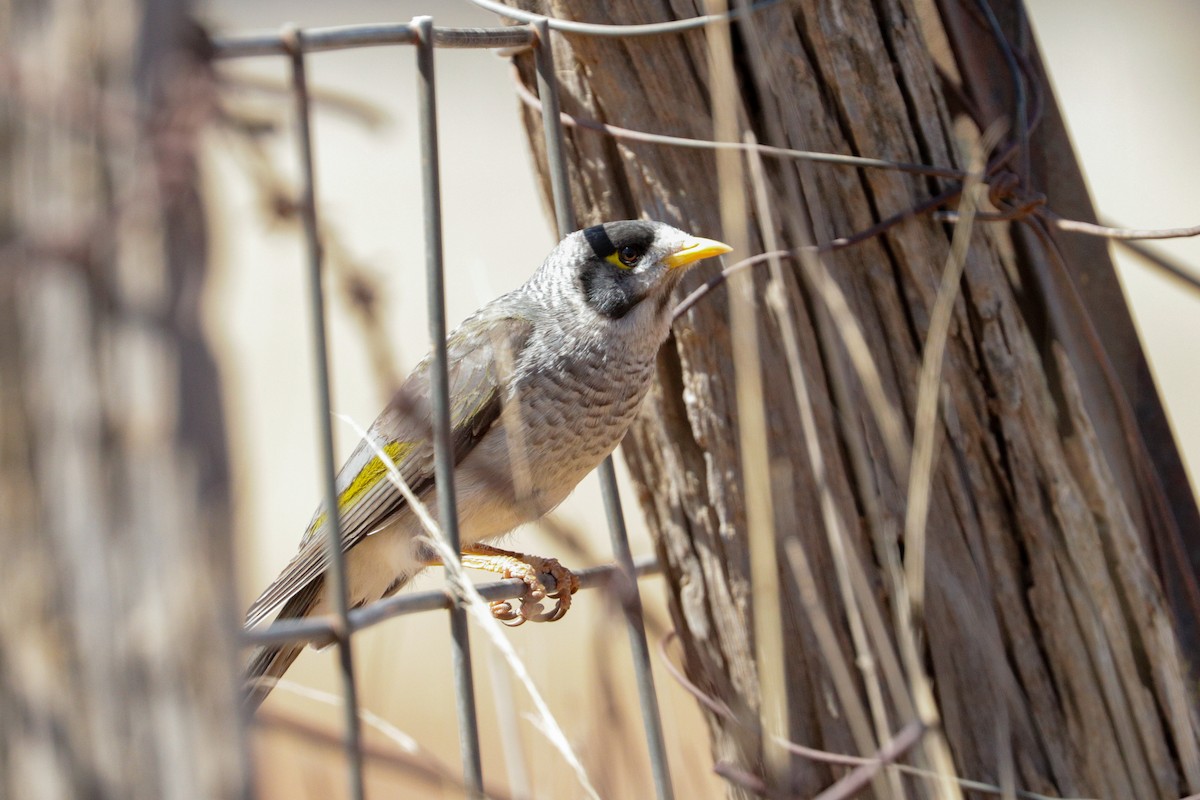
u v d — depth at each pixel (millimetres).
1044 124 6605
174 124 2396
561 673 8125
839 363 5328
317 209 3150
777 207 5965
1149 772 5945
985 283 6062
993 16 6344
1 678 2432
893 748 4855
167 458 2393
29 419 2436
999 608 6008
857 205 6035
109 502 2410
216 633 2398
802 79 6031
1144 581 6055
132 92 2398
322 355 4312
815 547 5969
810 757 5648
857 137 6031
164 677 2391
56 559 2420
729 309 6180
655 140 6016
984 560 6004
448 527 5164
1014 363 6051
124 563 2404
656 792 5824
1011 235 6207
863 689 5977
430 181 5203
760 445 4957
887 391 5992
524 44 6066
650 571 7074
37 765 2412
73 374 2420
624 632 5879
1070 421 6117
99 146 2420
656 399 6605
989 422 6086
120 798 2391
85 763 2400
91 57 2412
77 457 2416
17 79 2404
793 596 6008
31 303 2439
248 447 2518
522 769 5324
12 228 2439
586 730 5492
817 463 5016
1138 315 20516
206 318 2439
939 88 6180
